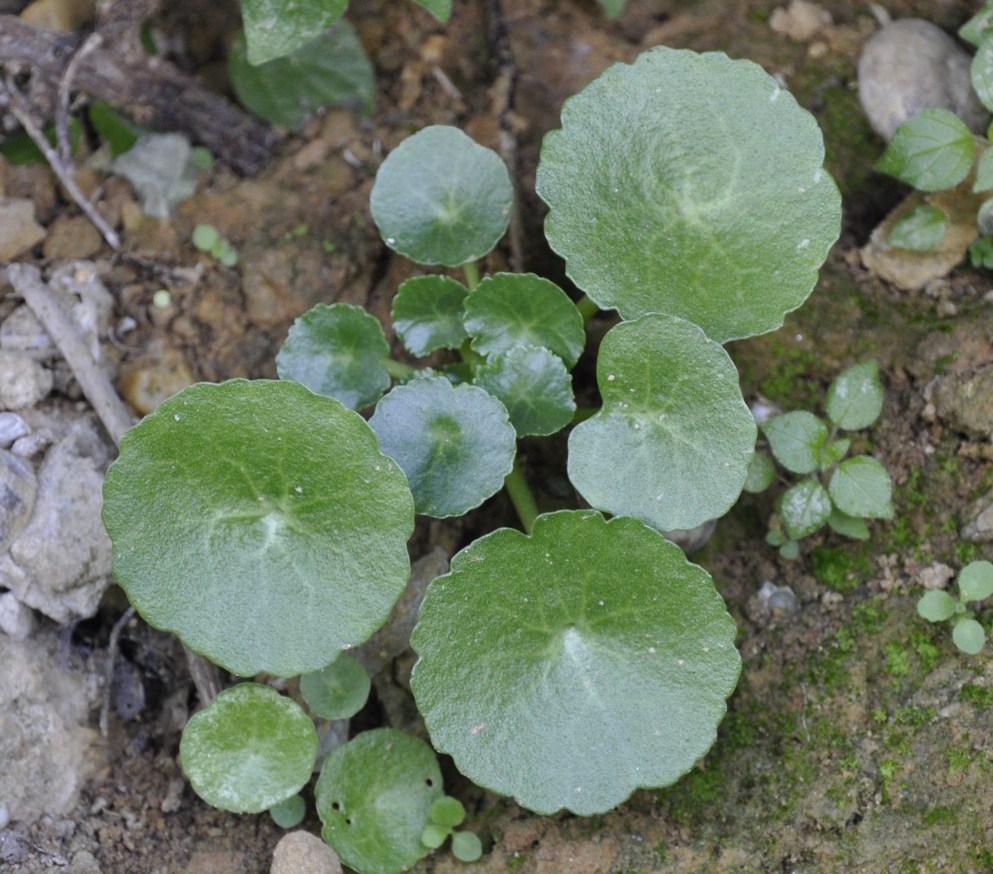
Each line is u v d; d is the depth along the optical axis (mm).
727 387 391
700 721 386
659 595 389
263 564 389
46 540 404
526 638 391
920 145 414
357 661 403
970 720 392
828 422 423
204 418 384
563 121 402
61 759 401
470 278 426
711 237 402
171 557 388
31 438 413
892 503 414
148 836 400
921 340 422
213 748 392
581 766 387
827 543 416
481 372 405
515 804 402
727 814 397
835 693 402
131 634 416
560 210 402
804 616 411
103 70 434
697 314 401
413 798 399
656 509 392
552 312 408
